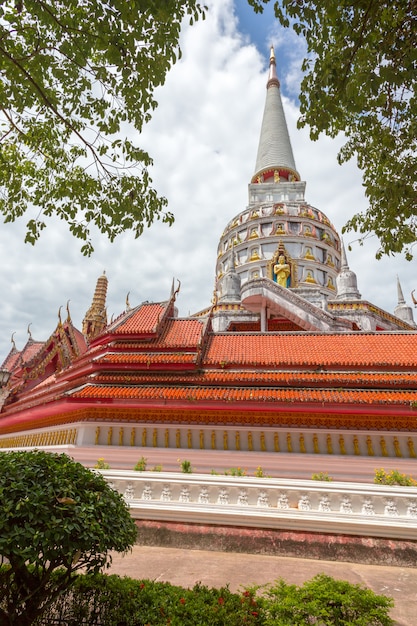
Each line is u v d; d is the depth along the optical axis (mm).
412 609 6027
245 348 17859
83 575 5316
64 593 4652
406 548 8789
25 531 3918
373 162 9703
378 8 6430
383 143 8844
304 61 7699
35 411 18375
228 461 14266
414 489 9555
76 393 15500
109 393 15383
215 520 9742
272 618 4508
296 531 9383
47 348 26734
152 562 8180
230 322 35000
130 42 7496
